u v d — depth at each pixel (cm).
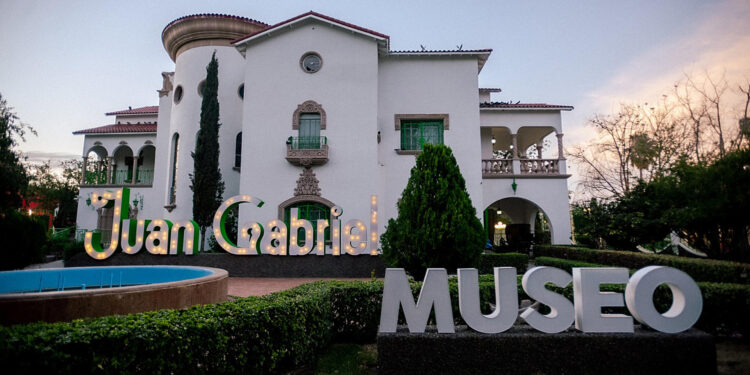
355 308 706
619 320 506
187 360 420
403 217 962
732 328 627
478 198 1897
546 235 2667
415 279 969
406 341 511
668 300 664
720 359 556
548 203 2041
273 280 1459
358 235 1520
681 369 486
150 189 2592
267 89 1873
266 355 515
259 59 1895
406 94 1980
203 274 972
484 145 2231
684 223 1318
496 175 2056
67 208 3988
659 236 1628
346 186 1802
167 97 2464
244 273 1529
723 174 1145
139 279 1082
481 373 498
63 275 972
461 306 519
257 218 1798
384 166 1884
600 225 1730
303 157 1791
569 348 498
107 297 604
